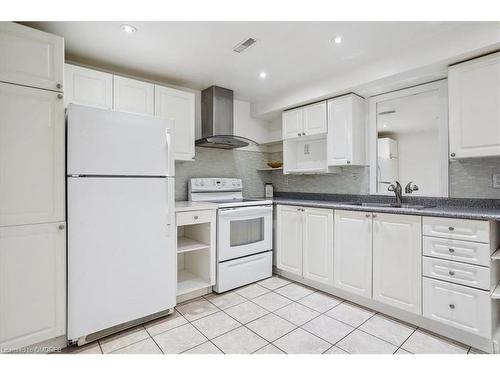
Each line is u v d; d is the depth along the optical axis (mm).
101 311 1849
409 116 2645
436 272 1892
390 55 2350
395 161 2750
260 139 4000
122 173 1934
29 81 1615
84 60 2463
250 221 2945
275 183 4059
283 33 2039
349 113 2807
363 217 2297
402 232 2064
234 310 2316
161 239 2127
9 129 1560
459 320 1789
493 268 1740
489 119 1889
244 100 3723
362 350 1741
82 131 1777
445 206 2369
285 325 2061
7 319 1553
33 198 1626
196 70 2717
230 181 3480
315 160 3439
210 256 2646
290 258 2965
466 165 2293
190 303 2461
